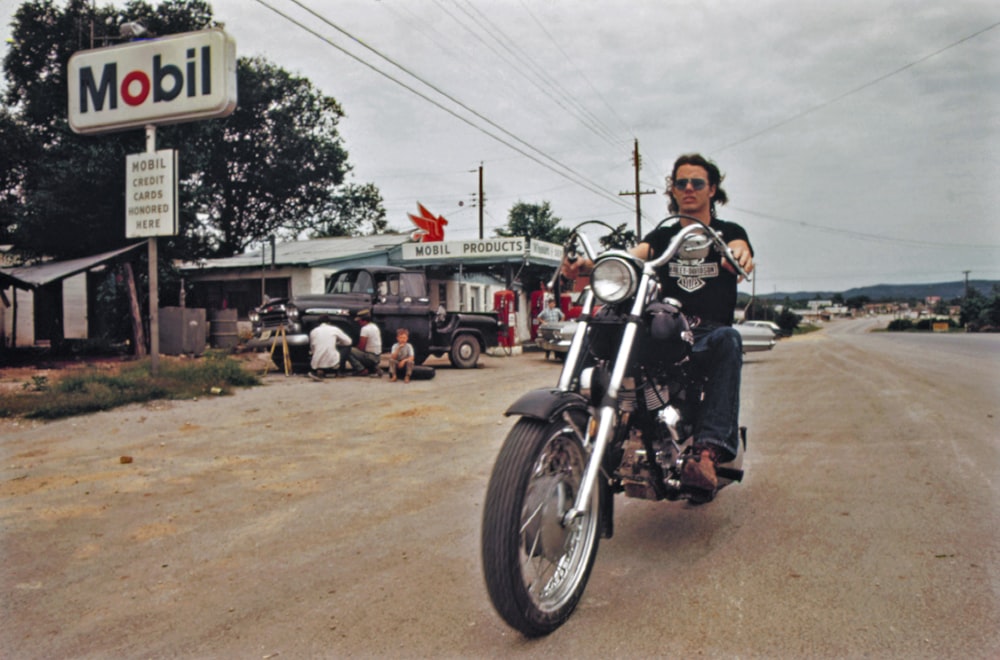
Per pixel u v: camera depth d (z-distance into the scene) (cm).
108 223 2302
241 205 3703
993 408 752
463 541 366
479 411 839
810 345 2878
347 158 3734
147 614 288
